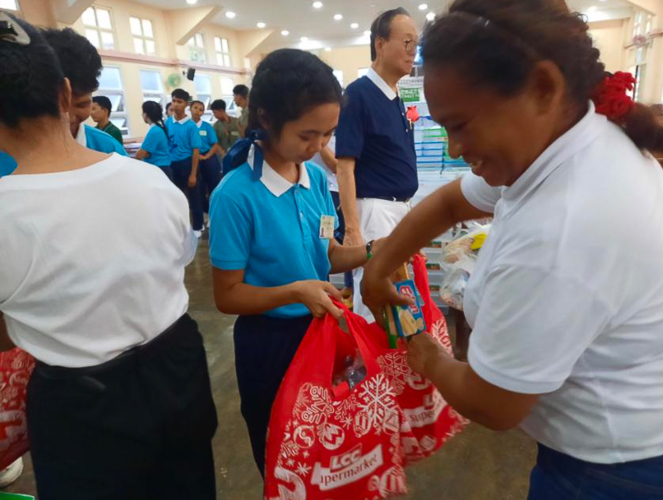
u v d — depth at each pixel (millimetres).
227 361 2520
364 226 2066
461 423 1097
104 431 874
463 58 513
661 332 589
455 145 586
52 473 880
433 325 1118
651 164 619
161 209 916
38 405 857
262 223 1072
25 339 829
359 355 1073
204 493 1114
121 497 931
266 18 12922
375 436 945
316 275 1169
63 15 7664
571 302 528
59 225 776
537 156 574
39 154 820
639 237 539
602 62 584
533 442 1835
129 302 862
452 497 1602
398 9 1919
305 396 962
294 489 945
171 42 11352
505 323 565
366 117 1918
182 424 992
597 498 661
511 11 503
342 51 16031
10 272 756
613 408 620
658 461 628
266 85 968
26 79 764
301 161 1049
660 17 10734
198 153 5422
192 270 4066
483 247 716
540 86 526
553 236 528
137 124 10266
